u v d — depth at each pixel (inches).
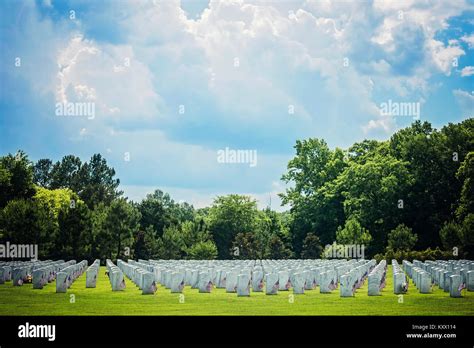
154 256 3705.7
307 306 1259.8
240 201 4141.2
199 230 3976.4
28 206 2689.5
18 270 1715.1
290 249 4141.2
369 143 4431.6
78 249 2997.0
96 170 5472.4
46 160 5418.3
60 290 1535.4
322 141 4416.8
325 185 4192.9
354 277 1571.1
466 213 3181.6
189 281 1697.8
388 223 3629.4
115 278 1587.1
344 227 3764.8
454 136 3747.5
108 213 3314.5
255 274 1574.8
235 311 1197.7
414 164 3769.7
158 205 4360.2
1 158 3154.5
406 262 2453.2
